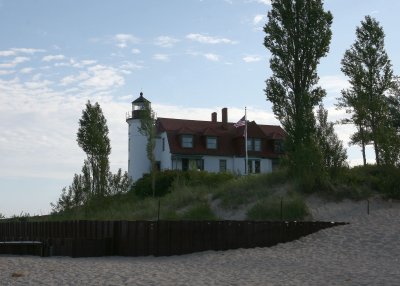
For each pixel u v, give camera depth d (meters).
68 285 12.60
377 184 27.98
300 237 21.17
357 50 38.44
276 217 25.02
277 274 14.16
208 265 17.03
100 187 36.69
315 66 31.22
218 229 21.14
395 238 18.94
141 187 40.12
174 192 33.50
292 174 29.19
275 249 19.88
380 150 29.70
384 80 37.94
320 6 31.55
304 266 15.60
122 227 22.50
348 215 25.16
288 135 29.69
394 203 26.38
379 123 35.22
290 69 31.41
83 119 39.16
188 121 60.00
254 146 58.19
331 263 15.96
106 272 15.11
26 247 24.11
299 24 31.52
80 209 35.84
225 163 57.25
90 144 37.84
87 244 22.09
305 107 29.61
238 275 14.17
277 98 31.05
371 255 17.17
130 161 58.00
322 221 22.59
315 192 27.56
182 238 21.31
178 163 55.56
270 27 31.98
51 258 21.25
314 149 28.16
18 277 14.19
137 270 15.68
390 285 11.55
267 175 31.09
